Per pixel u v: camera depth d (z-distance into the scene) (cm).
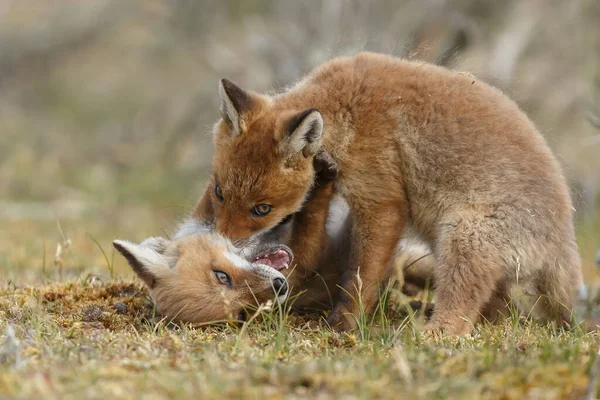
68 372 727
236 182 1121
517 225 1095
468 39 2444
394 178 1147
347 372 723
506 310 1141
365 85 1164
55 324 991
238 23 3102
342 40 2411
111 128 3688
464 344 916
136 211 2714
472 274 1079
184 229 1241
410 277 1300
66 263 1659
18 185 2983
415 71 1187
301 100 1171
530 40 2520
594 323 1137
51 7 4356
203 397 667
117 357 811
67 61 4288
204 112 3238
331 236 1249
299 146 1098
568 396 700
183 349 858
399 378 729
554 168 1160
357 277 1057
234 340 912
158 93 3938
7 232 2202
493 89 1220
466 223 1099
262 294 1050
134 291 1216
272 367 761
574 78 2541
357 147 1145
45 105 4050
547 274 1136
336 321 1117
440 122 1141
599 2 2619
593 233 2011
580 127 2459
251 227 1135
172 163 3209
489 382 715
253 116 1148
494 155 1121
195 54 3112
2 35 4175
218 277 1058
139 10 4019
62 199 2886
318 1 2627
